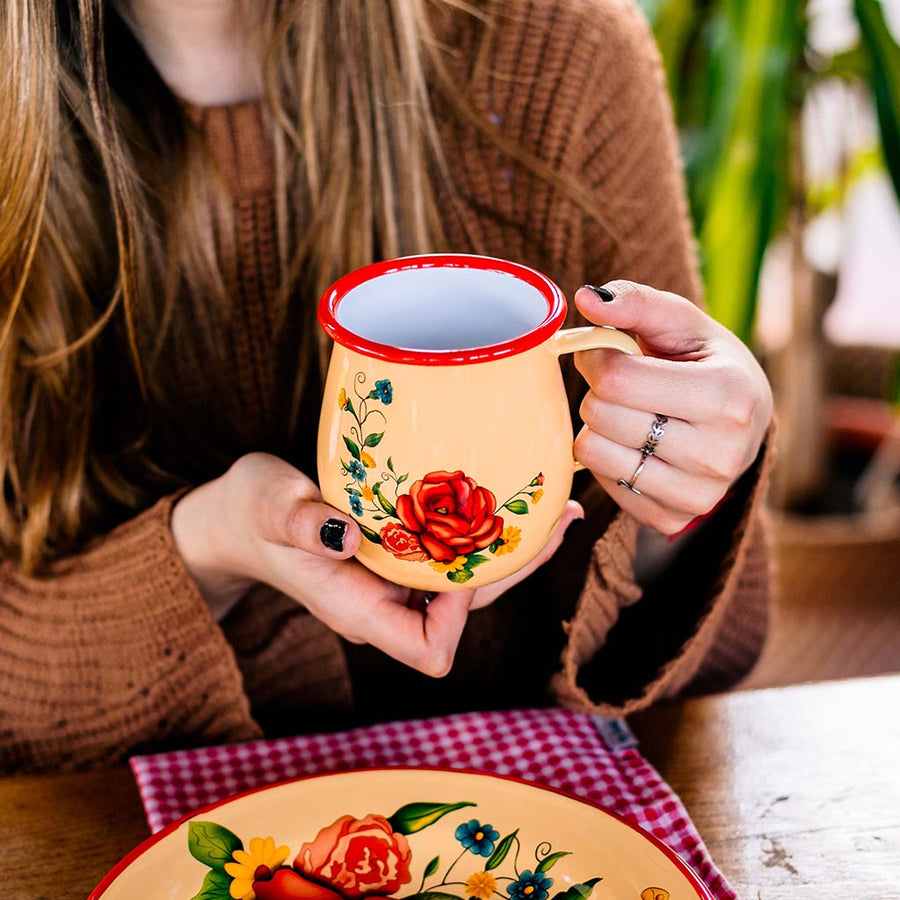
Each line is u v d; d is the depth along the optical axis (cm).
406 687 88
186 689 77
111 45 82
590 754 71
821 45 143
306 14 79
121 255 80
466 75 86
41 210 78
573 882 62
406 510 59
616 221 86
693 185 125
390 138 82
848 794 69
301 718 83
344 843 64
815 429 168
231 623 81
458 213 86
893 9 172
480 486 58
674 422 64
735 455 65
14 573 80
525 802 65
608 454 65
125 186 79
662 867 61
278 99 82
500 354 57
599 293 65
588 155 86
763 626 88
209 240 84
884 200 221
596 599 73
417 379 57
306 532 61
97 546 78
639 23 89
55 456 81
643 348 68
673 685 81
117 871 61
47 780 71
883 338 197
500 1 85
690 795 69
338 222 83
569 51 85
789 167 138
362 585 67
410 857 63
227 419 88
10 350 81
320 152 83
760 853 66
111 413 86
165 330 84
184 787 70
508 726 73
